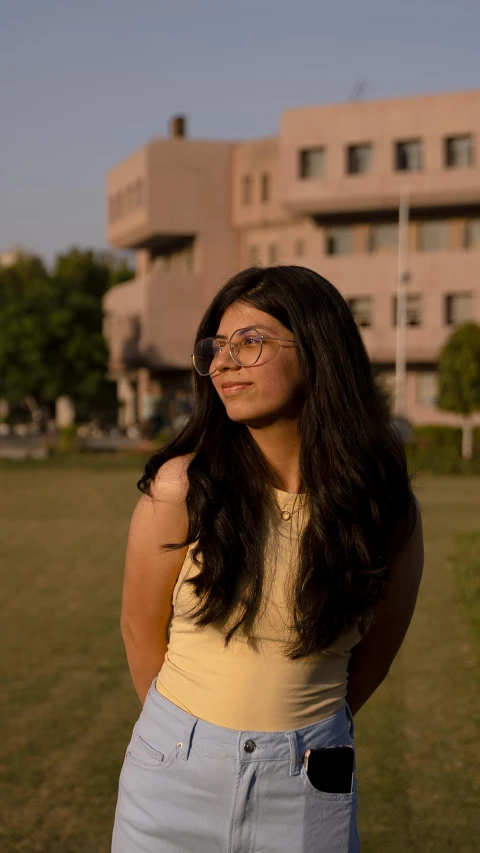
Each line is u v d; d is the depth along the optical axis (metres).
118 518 15.66
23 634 7.85
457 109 47.28
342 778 2.20
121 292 59.97
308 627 2.13
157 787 2.17
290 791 2.15
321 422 2.25
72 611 8.71
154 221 54.44
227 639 2.15
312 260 49.91
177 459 2.30
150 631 2.34
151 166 54.34
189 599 2.21
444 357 32.81
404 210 47.31
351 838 2.21
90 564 11.26
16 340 55.53
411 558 2.39
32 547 12.59
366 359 2.36
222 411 2.34
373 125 48.31
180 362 54.59
